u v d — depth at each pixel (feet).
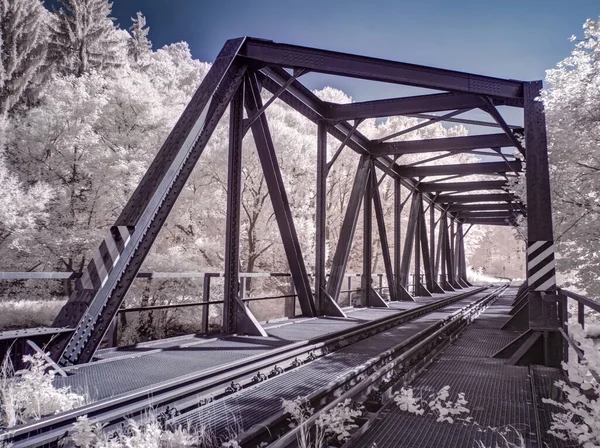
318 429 11.27
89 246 65.92
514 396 14.84
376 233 121.80
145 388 12.53
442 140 46.83
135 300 60.13
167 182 20.49
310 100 37.14
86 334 16.62
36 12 137.69
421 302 59.16
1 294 67.05
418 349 22.21
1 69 120.37
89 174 73.61
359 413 12.64
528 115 26.30
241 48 28.02
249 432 10.51
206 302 24.40
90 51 151.43
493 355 22.31
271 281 90.94
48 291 70.90
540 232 23.63
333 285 41.93
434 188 71.72
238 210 26.81
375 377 16.05
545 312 20.79
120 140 75.92
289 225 33.47
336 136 42.24
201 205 76.13
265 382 16.15
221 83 25.64
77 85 80.64
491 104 29.58
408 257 68.28
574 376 9.60
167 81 191.42
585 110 35.37
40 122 76.02
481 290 110.42
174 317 64.90
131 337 60.18
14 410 10.62
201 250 77.05
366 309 46.75
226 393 14.71
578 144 37.04
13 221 61.16
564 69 37.09
